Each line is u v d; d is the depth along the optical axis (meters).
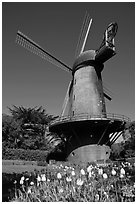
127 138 35.16
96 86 27.39
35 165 25.27
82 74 27.89
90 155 25.12
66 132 27.86
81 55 28.91
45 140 40.19
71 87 29.98
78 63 28.81
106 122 24.20
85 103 26.45
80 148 25.73
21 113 40.47
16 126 35.75
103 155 25.66
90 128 25.84
